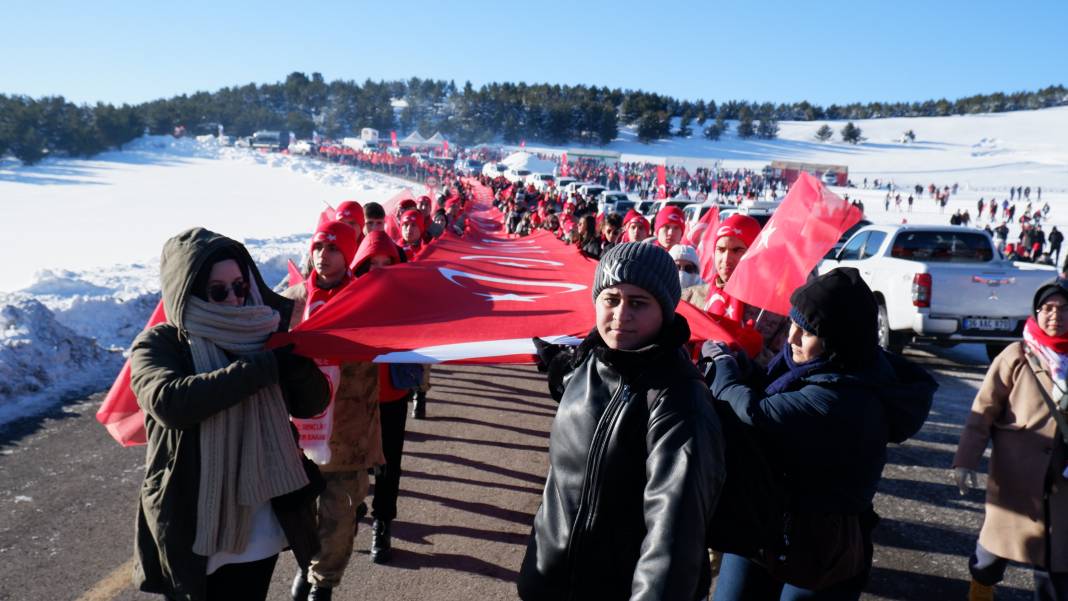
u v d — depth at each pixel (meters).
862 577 2.33
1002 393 3.12
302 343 2.63
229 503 2.13
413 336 2.79
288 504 2.26
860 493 2.20
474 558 3.89
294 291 3.54
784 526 2.18
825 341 2.21
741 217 3.84
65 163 83.50
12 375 6.22
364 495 3.32
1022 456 3.01
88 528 4.02
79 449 5.19
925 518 4.70
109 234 25.62
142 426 2.61
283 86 194.88
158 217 32.66
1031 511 2.98
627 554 1.70
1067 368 2.98
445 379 7.88
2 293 7.22
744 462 1.93
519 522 4.37
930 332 9.01
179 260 2.15
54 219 31.02
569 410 1.80
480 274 4.01
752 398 2.20
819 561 2.17
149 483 2.13
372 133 117.69
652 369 1.73
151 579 2.15
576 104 195.00
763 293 3.21
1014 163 152.75
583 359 1.87
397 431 3.79
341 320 2.93
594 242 7.53
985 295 8.97
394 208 8.13
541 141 188.88
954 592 3.74
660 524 1.57
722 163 154.12
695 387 1.71
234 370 2.05
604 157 101.12
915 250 9.95
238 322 2.19
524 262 4.79
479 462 5.34
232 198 44.84
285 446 2.23
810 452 2.14
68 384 6.67
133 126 107.88
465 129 186.38
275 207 39.44
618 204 34.62
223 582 2.21
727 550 1.92
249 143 117.56
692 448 1.62
